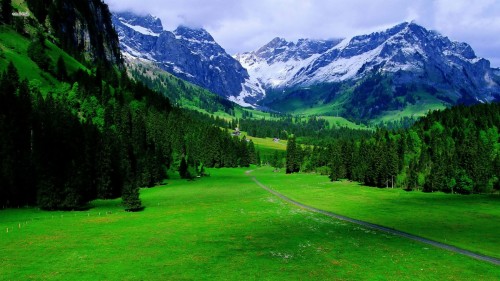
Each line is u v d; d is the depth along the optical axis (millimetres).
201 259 64250
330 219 102125
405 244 76250
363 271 59375
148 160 178375
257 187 177000
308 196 150000
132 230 85688
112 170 143750
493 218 105000
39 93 174500
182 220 98562
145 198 141250
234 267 60312
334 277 56562
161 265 60938
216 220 98938
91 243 73625
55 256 64812
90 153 140750
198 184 185750
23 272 56969
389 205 128625
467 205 129125
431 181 169250
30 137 141625
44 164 120750
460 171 166625
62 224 91125
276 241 77125
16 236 78062
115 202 132000
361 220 101625
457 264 63281
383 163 184750
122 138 176125
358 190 171750
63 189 113250
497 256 68500
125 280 54281
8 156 118500
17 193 113688
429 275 57938
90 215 105062
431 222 99375
